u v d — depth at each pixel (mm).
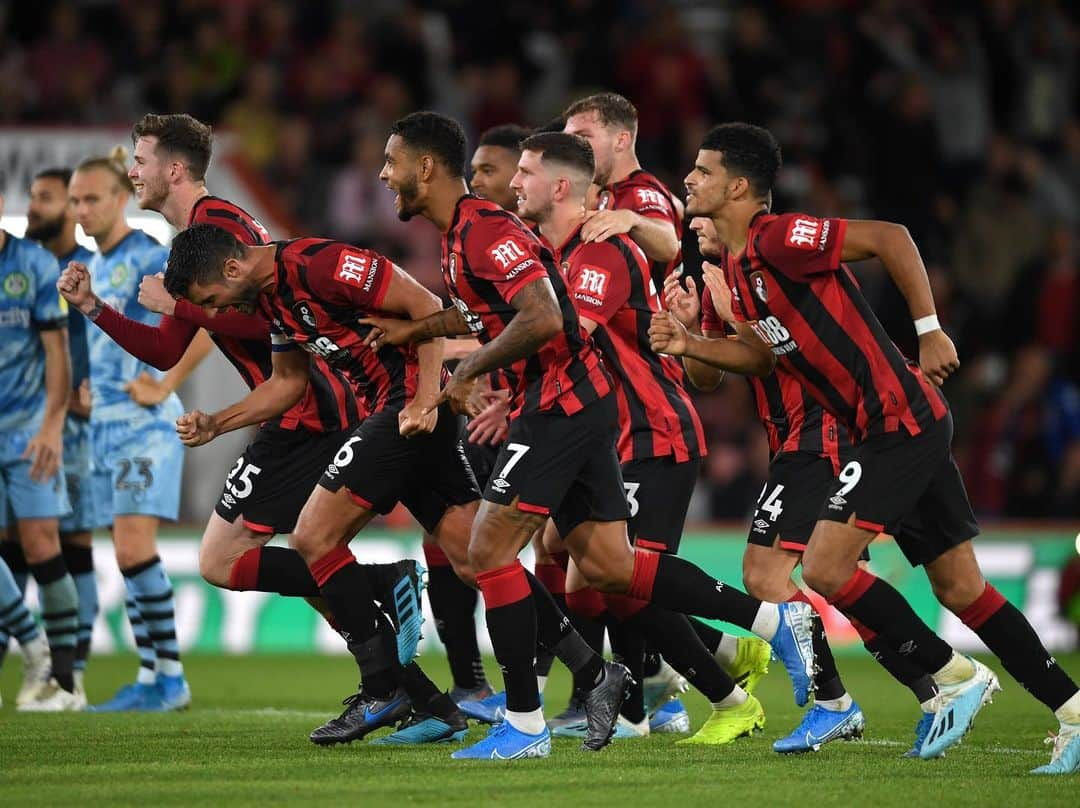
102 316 21828
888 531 19250
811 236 18859
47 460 27500
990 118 57812
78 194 27844
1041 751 21391
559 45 58531
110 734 22875
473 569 19734
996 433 46375
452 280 19781
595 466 19828
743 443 45844
